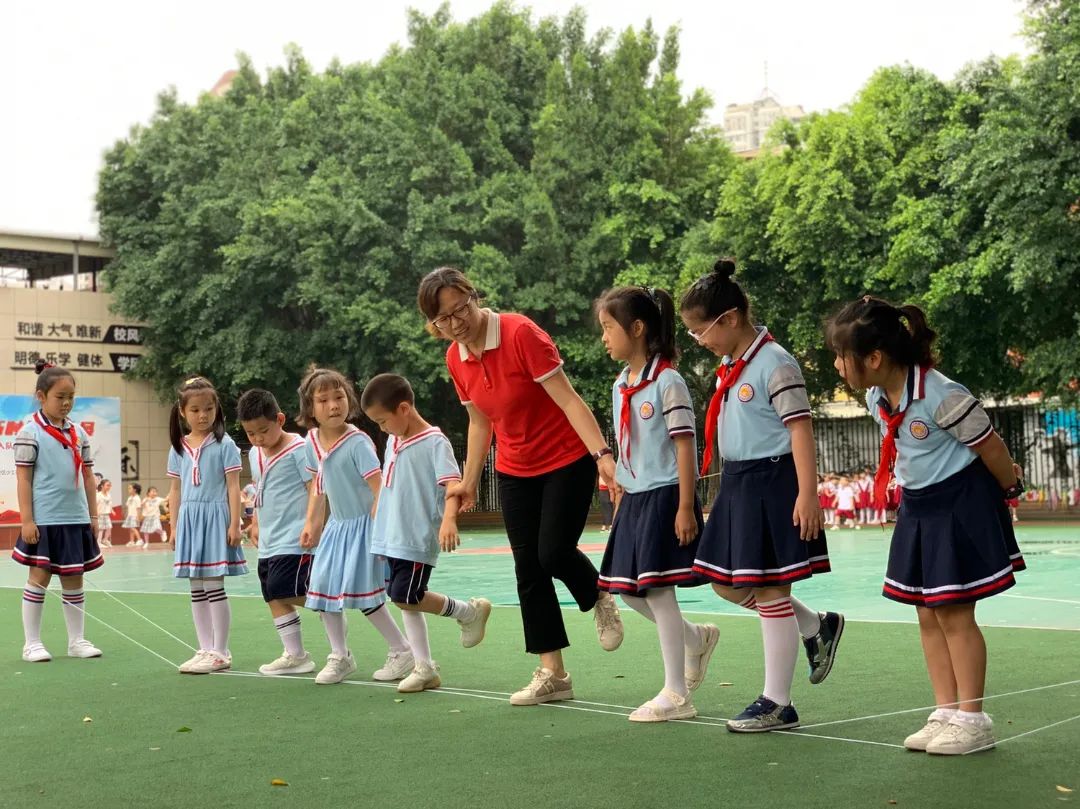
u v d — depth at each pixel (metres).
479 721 4.07
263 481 5.54
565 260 24.50
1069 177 17.30
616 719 4.05
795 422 3.74
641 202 24.17
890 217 19.80
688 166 25.28
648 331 4.15
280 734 3.92
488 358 4.41
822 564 3.79
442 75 25.81
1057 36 18.03
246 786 3.18
